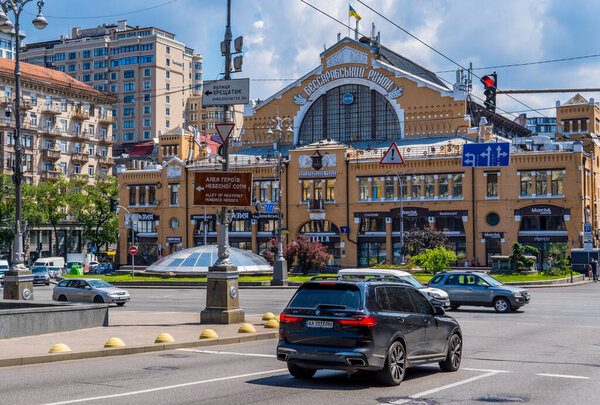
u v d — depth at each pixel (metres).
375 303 13.83
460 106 83.88
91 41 154.75
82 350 18.30
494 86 26.64
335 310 13.63
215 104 26.33
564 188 71.31
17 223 33.88
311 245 66.38
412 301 15.02
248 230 85.56
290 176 83.06
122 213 92.94
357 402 12.09
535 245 72.56
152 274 63.03
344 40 90.44
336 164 80.94
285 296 44.88
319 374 15.30
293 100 93.62
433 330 15.19
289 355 13.91
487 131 81.88
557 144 75.69
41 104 103.25
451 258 57.31
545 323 28.67
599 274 67.12
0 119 96.12
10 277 33.19
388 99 87.75
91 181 110.62
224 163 25.91
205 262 61.91
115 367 16.30
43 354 17.38
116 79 153.12
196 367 16.33
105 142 113.94
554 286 54.22
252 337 22.30
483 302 34.59
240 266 60.97
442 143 81.81
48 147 104.06
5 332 20.78
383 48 95.88
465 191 74.94
